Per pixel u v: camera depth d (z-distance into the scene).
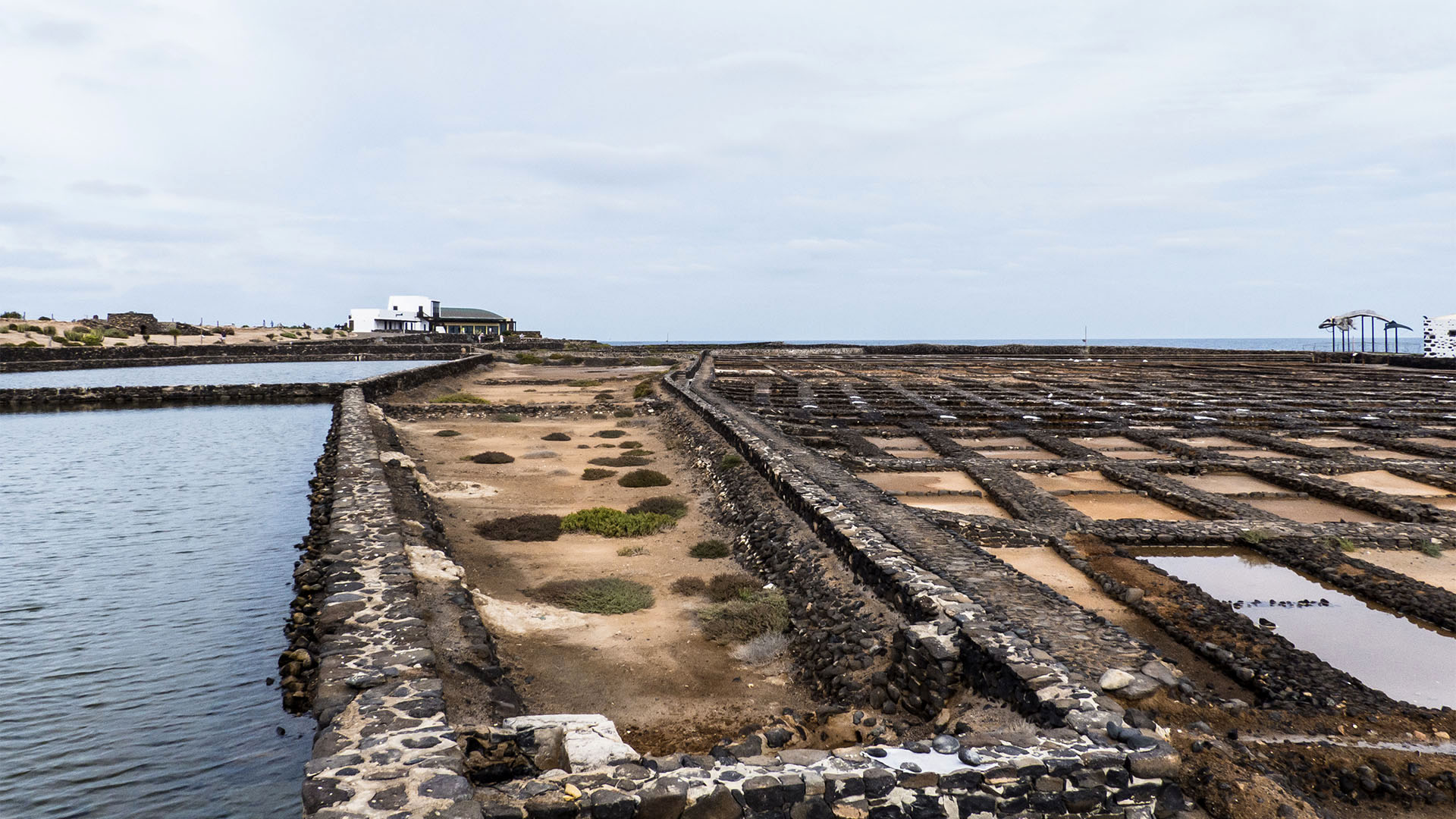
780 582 11.76
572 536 15.09
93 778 6.90
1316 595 10.87
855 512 12.74
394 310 122.69
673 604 11.54
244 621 10.70
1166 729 6.49
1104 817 5.53
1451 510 14.95
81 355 62.09
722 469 19.20
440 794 4.93
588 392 41.09
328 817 4.66
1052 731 5.96
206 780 6.92
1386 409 31.25
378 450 19.38
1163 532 13.31
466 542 14.42
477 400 35.69
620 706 8.30
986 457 20.53
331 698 6.47
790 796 5.24
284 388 40.53
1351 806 5.83
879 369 58.81
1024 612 8.70
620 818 5.01
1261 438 23.06
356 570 9.99
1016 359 72.44
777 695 8.66
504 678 8.40
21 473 21.30
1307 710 7.26
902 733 7.25
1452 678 8.26
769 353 82.75
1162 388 41.34
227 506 17.59
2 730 7.72
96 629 10.37
